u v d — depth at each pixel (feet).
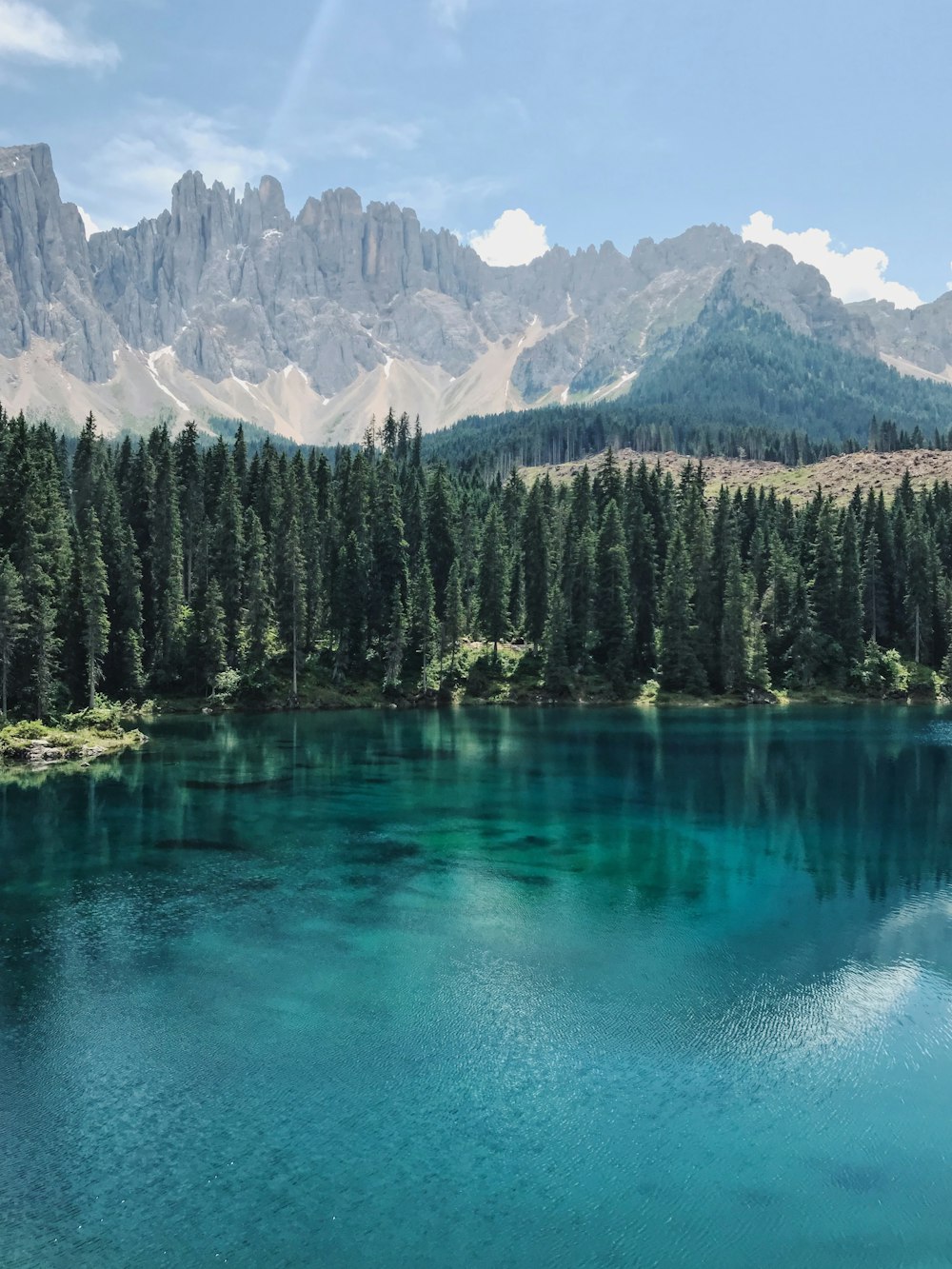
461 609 424.46
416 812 184.65
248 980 100.53
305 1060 83.20
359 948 110.11
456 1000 95.91
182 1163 68.23
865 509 515.50
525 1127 72.90
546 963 106.11
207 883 135.03
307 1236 60.59
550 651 413.59
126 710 337.11
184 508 443.73
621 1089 78.89
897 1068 82.94
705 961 107.55
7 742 247.91
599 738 298.76
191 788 207.41
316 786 210.79
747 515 558.56
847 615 445.78
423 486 540.52
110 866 143.43
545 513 514.68
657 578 463.83
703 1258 58.95
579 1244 59.88
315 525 447.01
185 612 401.08
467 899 129.29
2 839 160.45
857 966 106.32
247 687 375.25
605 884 136.46
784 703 416.87
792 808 191.11
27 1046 85.35
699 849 157.58
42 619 282.97
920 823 178.60
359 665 415.85
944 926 119.75
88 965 103.96
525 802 196.03
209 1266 58.03
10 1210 63.16
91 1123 73.20
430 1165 68.08
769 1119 74.59
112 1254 59.00
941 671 437.58
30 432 412.36
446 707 391.86
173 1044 85.81
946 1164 68.69
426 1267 57.82
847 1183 66.39
